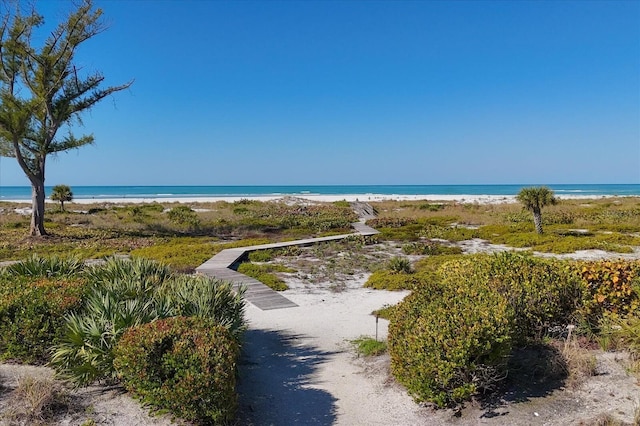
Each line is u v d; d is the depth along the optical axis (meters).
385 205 46.56
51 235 22.34
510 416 4.44
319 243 20.75
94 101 23.39
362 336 7.65
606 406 4.42
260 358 6.72
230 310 6.36
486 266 6.47
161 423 4.36
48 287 6.32
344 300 10.52
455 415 4.59
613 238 19.86
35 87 21.39
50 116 22.06
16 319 5.53
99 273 7.55
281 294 11.12
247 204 46.28
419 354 4.50
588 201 45.72
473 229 25.64
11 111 19.50
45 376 5.27
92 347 4.89
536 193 21.70
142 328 4.72
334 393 5.43
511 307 5.26
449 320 4.70
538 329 5.77
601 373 5.01
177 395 4.05
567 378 4.98
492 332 4.56
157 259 15.70
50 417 4.39
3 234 23.59
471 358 4.60
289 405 5.12
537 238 20.42
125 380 4.66
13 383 5.05
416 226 27.58
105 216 33.34
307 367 6.33
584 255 16.61
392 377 5.69
